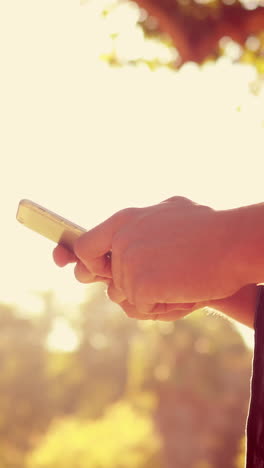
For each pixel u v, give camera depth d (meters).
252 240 0.76
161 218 0.81
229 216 0.78
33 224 1.13
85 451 20.19
